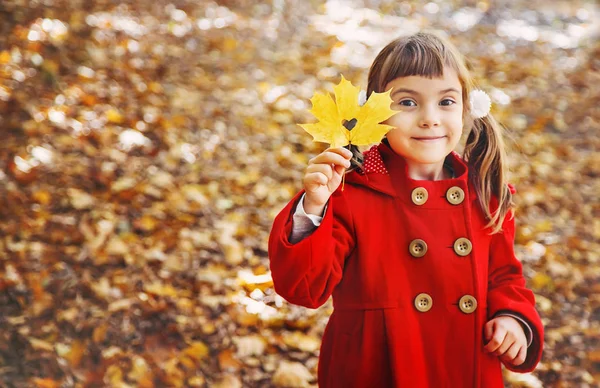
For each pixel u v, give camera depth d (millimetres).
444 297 2062
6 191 4418
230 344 3553
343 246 2037
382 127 1896
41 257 3936
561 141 6043
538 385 3447
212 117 5863
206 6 8555
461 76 2123
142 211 4508
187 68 6742
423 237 2070
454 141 2109
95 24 7035
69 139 5078
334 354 2109
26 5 6832
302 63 7395
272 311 3799
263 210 4781
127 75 6203
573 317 3967
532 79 7328
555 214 4992
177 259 4125
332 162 1896
